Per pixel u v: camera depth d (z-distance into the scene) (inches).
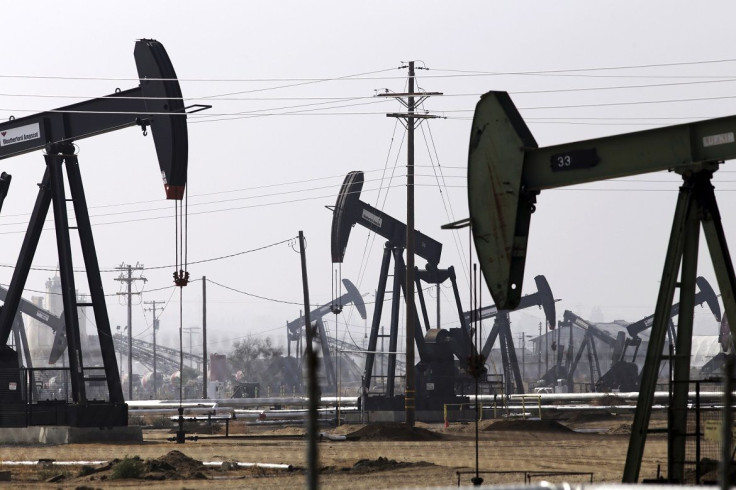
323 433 4434.1
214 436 4212.6
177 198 3528.5
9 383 3848.4
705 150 1437.0
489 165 1621.6
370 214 5935.0
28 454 3193.9
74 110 3833.7
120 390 3823.8
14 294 3944.4
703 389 6314.0
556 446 3432.6
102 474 2440.9
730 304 1418.6
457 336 6028.5
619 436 3983.8
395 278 5964.6
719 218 1440.7
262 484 2169.0
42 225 3951.8
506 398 6245.1
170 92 3548.2
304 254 5472.4
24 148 3956.7
